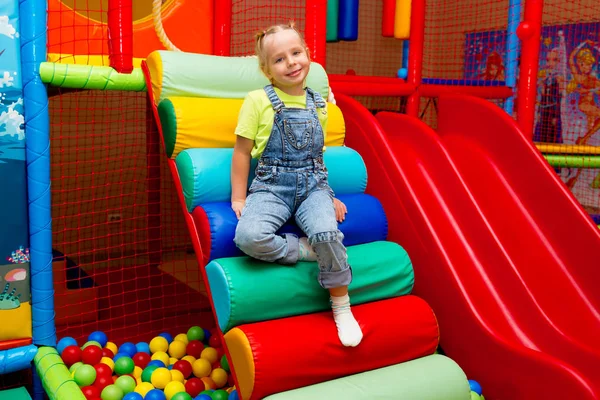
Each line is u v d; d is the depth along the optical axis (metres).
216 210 2.66
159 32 3.81
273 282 2.52
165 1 3.81
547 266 3.28
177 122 2.91
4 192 3.14
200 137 2.96
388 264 2.85
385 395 2.43
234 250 2.64
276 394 2.35
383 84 4.57
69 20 3.57
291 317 2.58
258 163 2.69
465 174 3.79
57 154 5.54
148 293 4.84
